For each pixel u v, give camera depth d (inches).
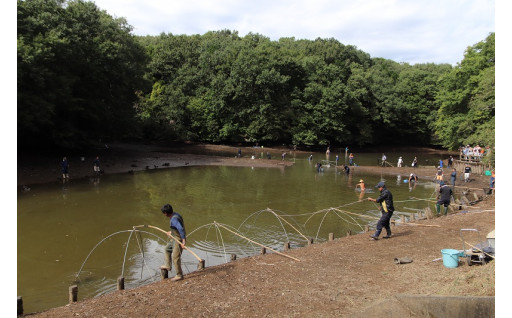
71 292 320.8
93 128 1620.3
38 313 294.4
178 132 2491.4
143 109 2512.3
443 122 1931.6
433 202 936.3
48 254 525.7
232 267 405.7
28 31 1164.5
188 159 1754.4
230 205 868.0
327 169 1611.7
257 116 2507.4
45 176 1151.0
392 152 2748.5
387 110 2780.5
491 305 231.9
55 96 1179.3
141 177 1253.7
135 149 2078.0
